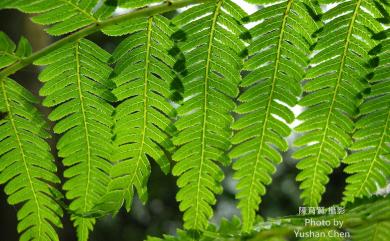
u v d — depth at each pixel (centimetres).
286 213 152
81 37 50
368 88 53
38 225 55
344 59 53
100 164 54
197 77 52
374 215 53
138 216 175
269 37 52
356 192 56
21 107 53
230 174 152
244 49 52
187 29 51
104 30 50
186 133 54
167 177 162
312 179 55
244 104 53
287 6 52
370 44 52
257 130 54
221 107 53
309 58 53
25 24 82
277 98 53
